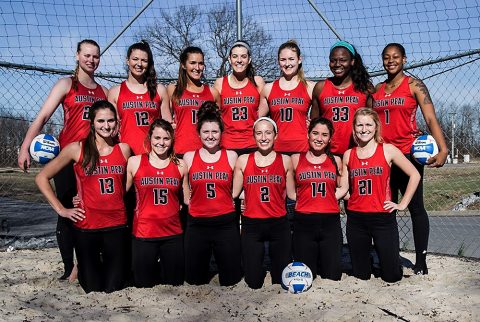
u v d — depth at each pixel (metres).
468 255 8.14
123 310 4.41
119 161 4.93
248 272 5.13
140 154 5.22
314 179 5.17
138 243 4.99
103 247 4.95
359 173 5.19
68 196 5.23
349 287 5.07
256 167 5.09
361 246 5.27
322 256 5.30
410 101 5.31
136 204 5.07
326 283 5.21
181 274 5.16
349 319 4.18
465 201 16.48
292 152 5.50
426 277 5.42
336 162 5.31
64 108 5.21
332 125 5.16
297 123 5.51
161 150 4.95
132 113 5.24
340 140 5.47
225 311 4.44
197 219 5.05
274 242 5.18
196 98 5.45
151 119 5.29
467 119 11.59
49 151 5.11
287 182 5.29
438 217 14.23
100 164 4.87
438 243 9.57
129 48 5.23
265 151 5.11
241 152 5.54
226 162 5.09
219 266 5.20
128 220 5.39
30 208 14.76
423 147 5.15
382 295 4.77
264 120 5.04
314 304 4.59
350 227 5.31
